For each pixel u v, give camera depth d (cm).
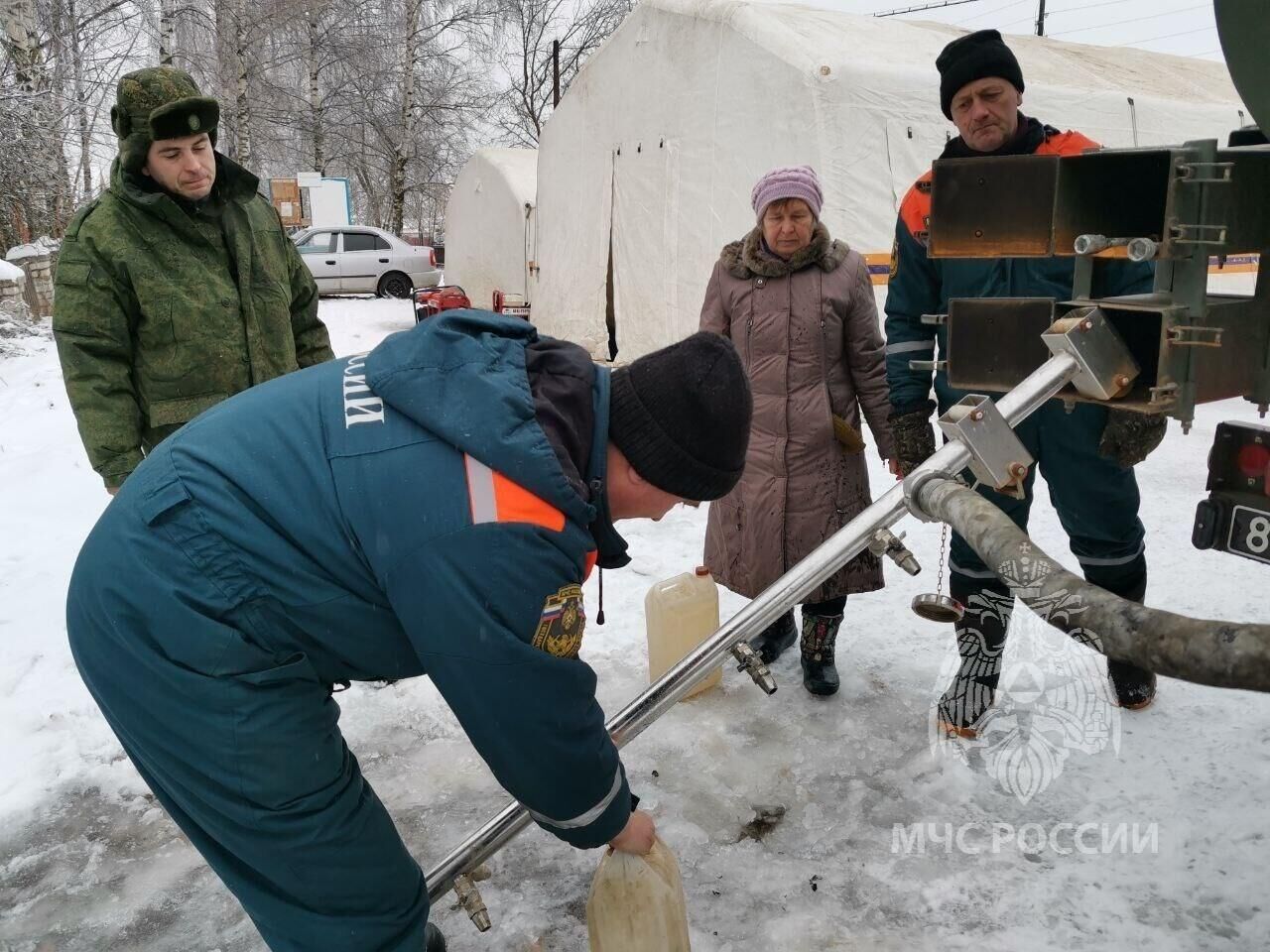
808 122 730
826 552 169
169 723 144
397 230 2766
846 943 204
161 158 244
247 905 159
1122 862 222
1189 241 151
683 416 140
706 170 835
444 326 146
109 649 145
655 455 141
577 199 1062
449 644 132
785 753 274
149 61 2134
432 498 132
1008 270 251
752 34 768
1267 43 137
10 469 576
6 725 294
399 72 2914
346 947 157
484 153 1478
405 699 312
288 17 2572
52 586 397
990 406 149
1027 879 220
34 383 922
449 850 240
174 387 256
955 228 186
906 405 281
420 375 139
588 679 146
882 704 299
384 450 136
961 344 206
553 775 143
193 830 159
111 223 247
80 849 245
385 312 1620
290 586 138
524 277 1326
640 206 932
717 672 307
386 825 163
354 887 156
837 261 294
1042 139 253
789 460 294
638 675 324
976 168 181
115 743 289
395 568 132
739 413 142
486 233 1478
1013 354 200
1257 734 269
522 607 132
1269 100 140
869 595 382
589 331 1041
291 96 2873
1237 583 372
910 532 461
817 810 248
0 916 222
